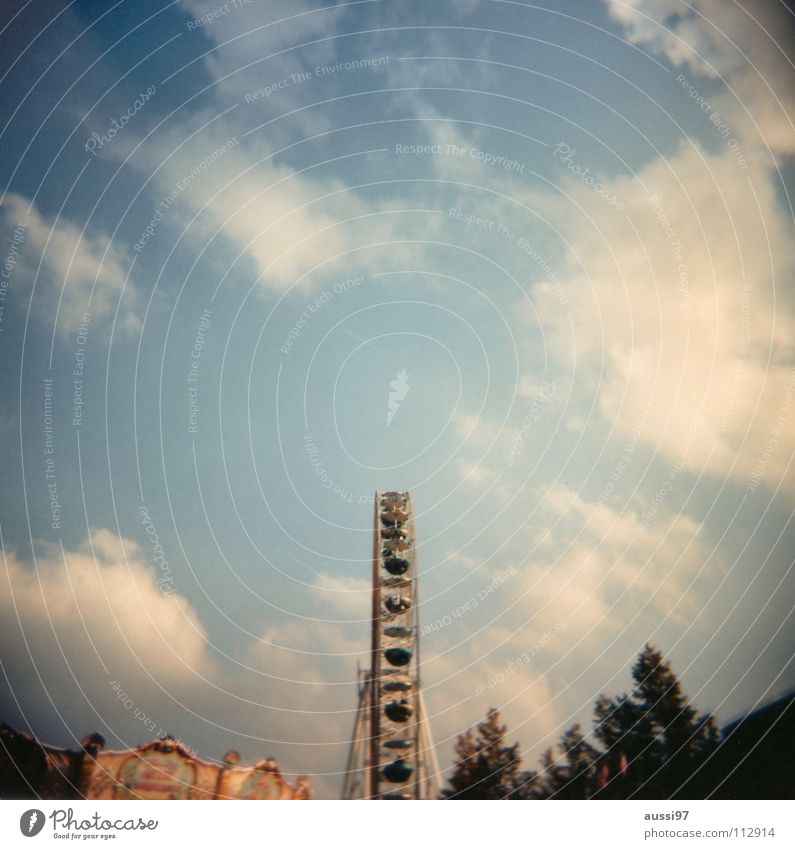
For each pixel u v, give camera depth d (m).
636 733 27.39
